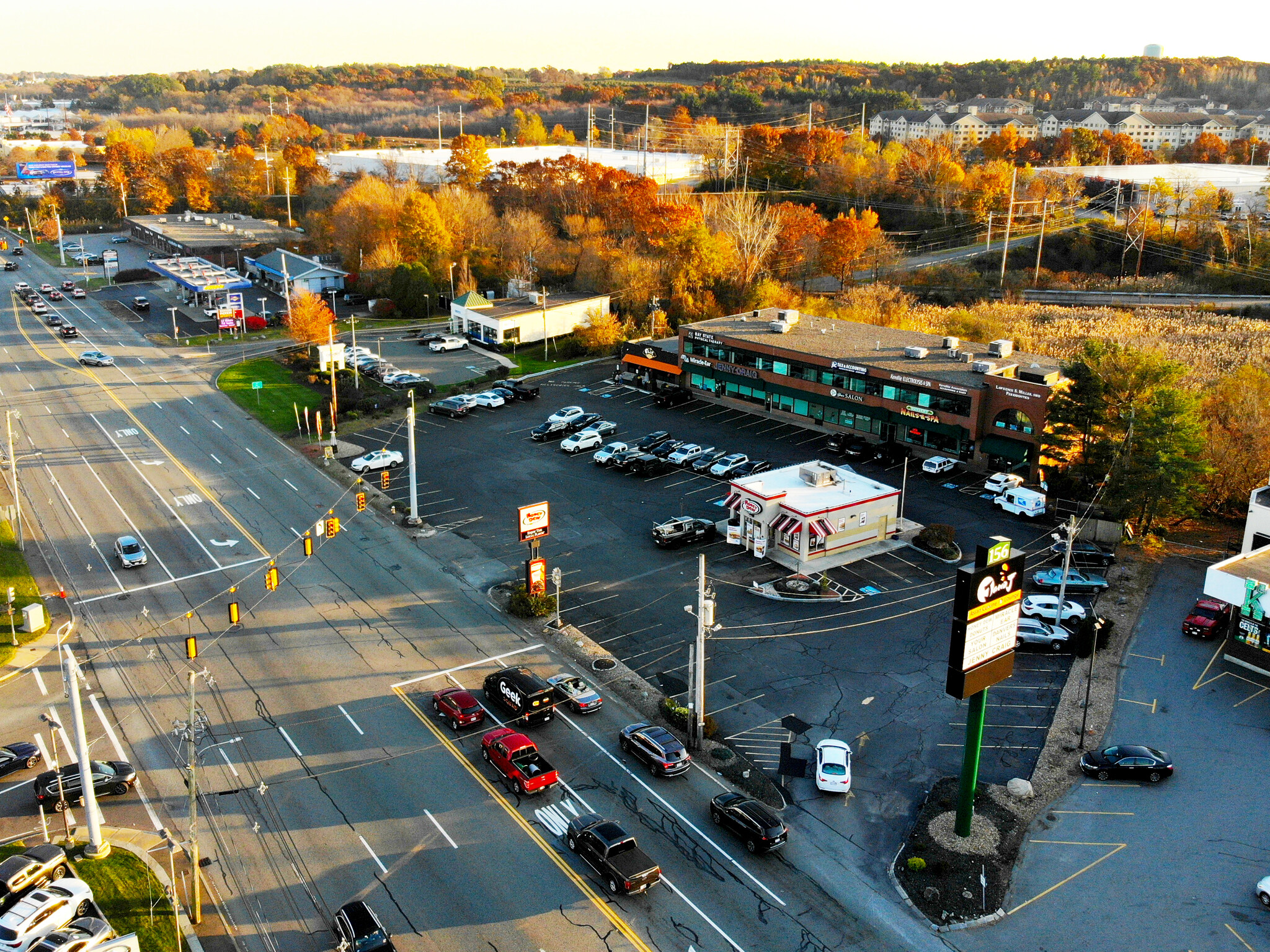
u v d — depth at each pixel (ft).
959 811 143.74
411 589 220.02
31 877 129.70
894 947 125.39
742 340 342.64
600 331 410.31
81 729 134.92
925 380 292.61
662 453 300.81
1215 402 284.00
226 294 493.77
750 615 209.15
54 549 238.48
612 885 133.90
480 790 154.61
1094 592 218.79
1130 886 135.64
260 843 142.51
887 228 649.61
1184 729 170.40
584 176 616.80
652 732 163.02
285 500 269.64
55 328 456.04
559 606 208.74
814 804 152.76
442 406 338.95
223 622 205.05
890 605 213.25
